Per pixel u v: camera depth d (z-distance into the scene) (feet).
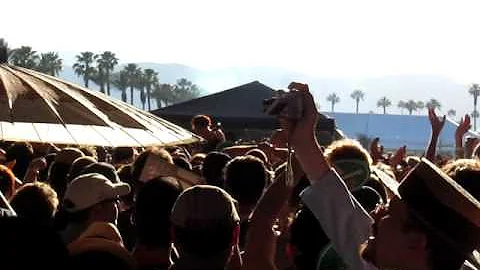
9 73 13.51
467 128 24.95
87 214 13.87
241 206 15.15
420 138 225.35
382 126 238.27
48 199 14.55
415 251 7.82
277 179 11.02
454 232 7.69
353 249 9.23
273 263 10.79
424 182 7.77
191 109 83.71
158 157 15.44
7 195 18.08
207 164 20.03
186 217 10.45
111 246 10.91
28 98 12.78
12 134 11.78
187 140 14.49
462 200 7.66
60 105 12.91
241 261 11.50
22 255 5.69
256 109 82.53
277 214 10.87
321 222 9.39
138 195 13.04
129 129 13.44
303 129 9.25
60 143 11.85
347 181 11.66
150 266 12.89
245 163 15.26
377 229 8.17
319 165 9.37
